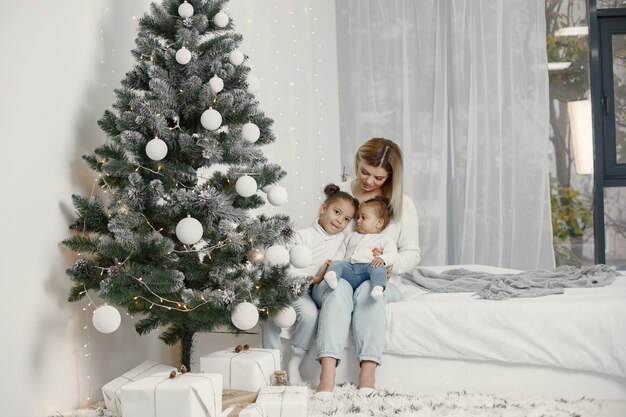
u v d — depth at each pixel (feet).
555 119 15.44
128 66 9.12
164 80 7.73
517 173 14.11
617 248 15.39
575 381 8.13
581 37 15.40
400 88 14.67
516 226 14.10
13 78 7.15
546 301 8.32
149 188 7.31
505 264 14.06
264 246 8.04
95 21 8.44
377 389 8.46
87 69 8.27
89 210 7.60
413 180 14.55
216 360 7.73
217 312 7.32
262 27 12.91
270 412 6.95
